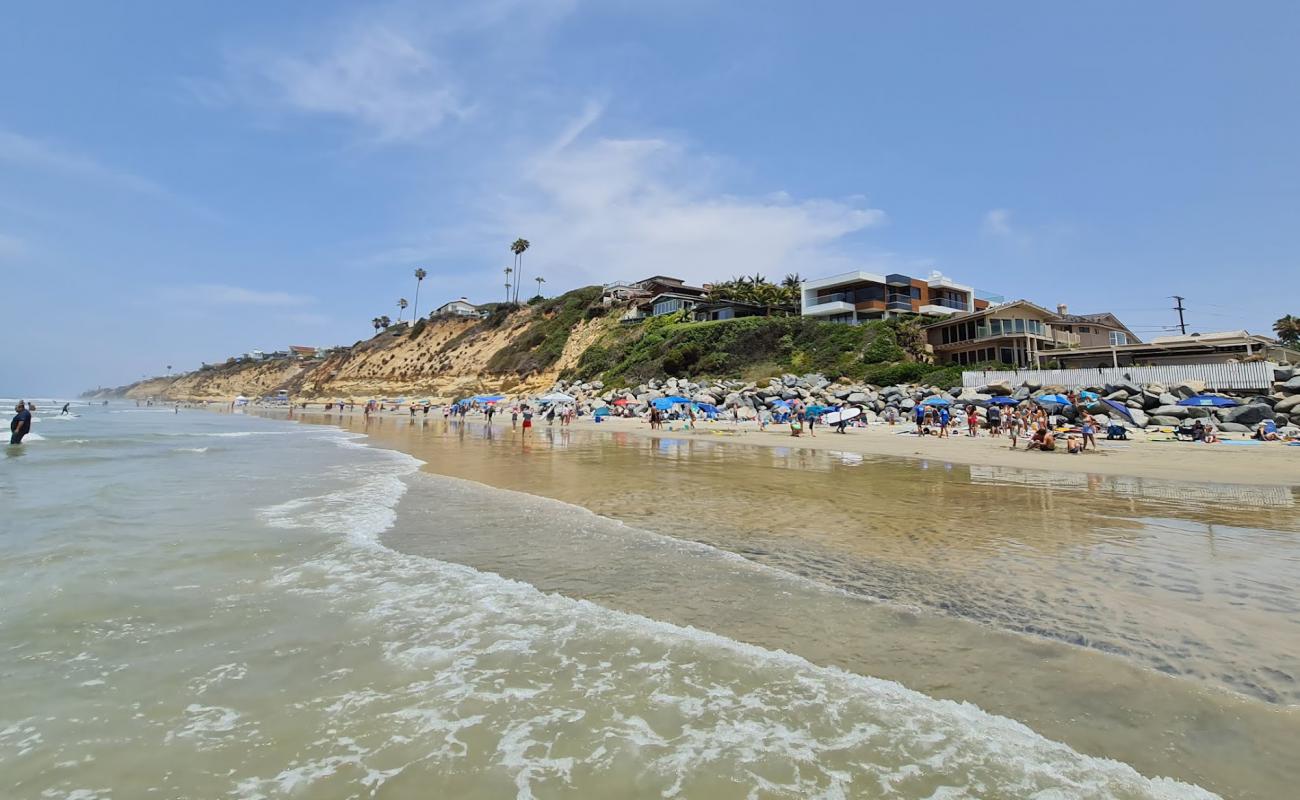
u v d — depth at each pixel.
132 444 27.67
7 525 9.55
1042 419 24.92
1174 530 9.42
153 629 5.47
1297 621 5.65
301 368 143.62
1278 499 12.17
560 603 6.24
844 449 23.78
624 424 43.53
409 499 12.60
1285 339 66.94
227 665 4.75
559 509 11.41
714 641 5.26
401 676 4.59
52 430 38.91
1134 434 27.66
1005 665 4.79
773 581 6.93
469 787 3.27
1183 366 33.59
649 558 7.95
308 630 5.49
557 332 81.31
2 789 3.21
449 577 7.12
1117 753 3.63
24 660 4.79
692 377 56.12
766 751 3.62
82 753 3.57
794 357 52.78
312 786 3.28
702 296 78.44
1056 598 6.32
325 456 22.50
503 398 64.31
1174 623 5.62
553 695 4.31
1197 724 3.94
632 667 4.76
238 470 17.80
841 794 3.21
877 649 5.09
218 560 7.74
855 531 9.48
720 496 12.78
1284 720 3.98
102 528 9.41
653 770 3.42
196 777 3.36
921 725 3.93
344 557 7.98
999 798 3.20
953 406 35.56
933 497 12.52
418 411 73.25
